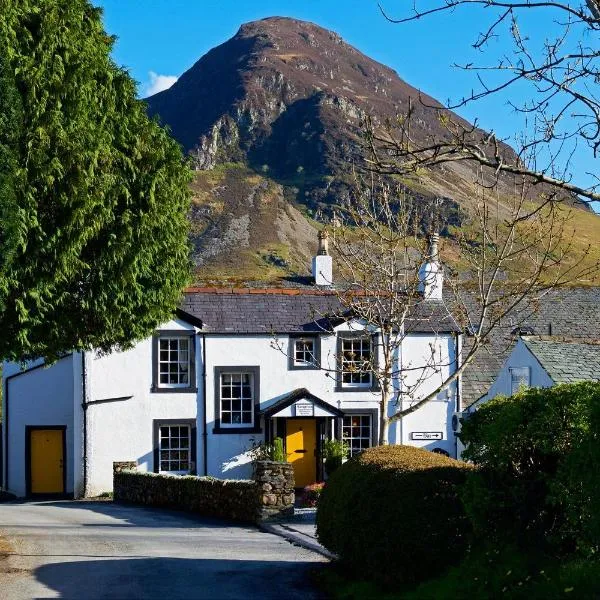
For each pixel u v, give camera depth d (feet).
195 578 40.63
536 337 79.15
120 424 96.68
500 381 82.79
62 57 50.62
